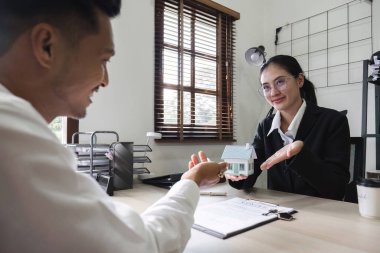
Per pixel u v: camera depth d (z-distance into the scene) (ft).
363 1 6.44
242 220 2.33
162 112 5.92
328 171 3.34
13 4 1.05
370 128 6.19
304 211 2.72
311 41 7.40
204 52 6.96
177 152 6.16
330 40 7.02
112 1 1.26
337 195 3.51
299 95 4.53
